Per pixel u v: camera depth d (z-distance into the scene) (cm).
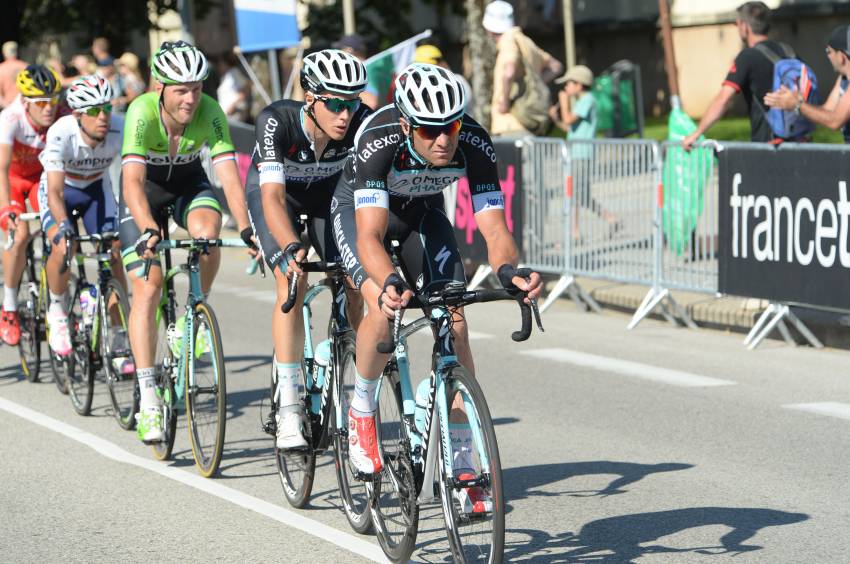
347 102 1099
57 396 1706
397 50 2811
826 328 1916
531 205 2403
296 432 1140
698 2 5981
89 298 1552
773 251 1888
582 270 2303
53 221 1595
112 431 1498
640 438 1396
